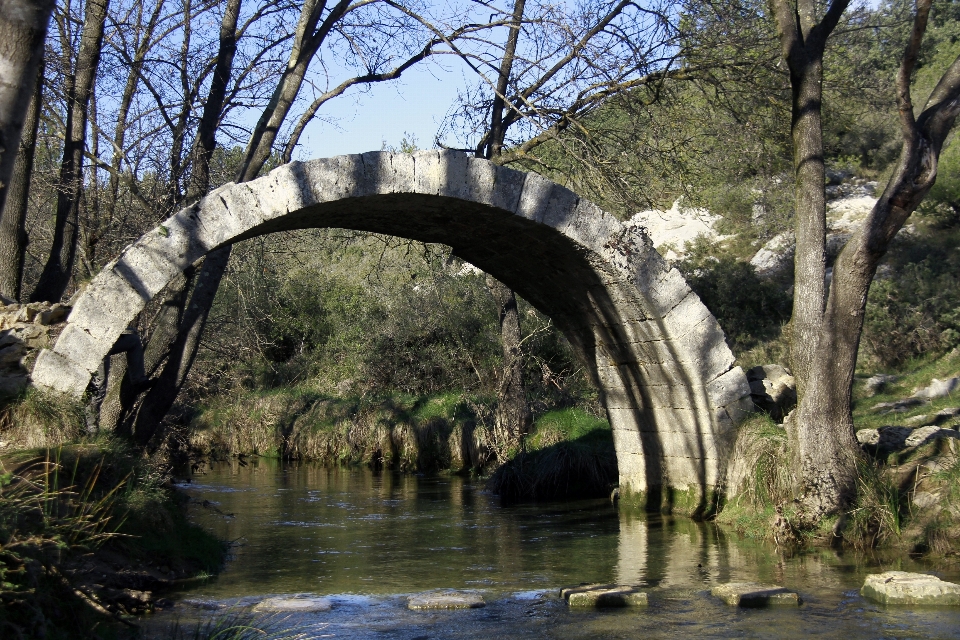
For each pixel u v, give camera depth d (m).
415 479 16.06
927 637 5.60
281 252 15.34
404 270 21.53
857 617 6.09
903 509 8.49
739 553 8.44
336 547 9.25
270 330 22.59
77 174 10.95
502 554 8.78
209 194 8.33
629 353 10.96
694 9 12.42
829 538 8.45
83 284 9.74
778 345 18.33
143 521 7.54
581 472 13.67
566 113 12.91
